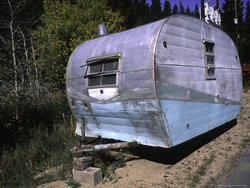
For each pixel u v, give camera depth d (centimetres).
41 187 364
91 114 460
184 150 505
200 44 458
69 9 1020
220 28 575
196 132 434
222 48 551
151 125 369
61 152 486
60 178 392
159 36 356
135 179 369
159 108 346
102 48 440
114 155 491
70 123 636
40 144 501
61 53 926
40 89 840
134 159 469
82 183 369
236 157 434
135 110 375
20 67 825
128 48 386
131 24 2245
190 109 415
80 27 968
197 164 416
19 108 622
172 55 377
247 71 1698
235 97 603
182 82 394
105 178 381
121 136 428
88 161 380
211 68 489
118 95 390
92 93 439
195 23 447
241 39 3375
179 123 387
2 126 546
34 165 445
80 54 485
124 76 379
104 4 1217
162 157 471
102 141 477
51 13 1052
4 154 448
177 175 374
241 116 770
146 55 352
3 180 385
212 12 1248
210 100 481
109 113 420
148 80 346
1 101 684
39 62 885
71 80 487
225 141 536
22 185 373
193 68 427
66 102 743
